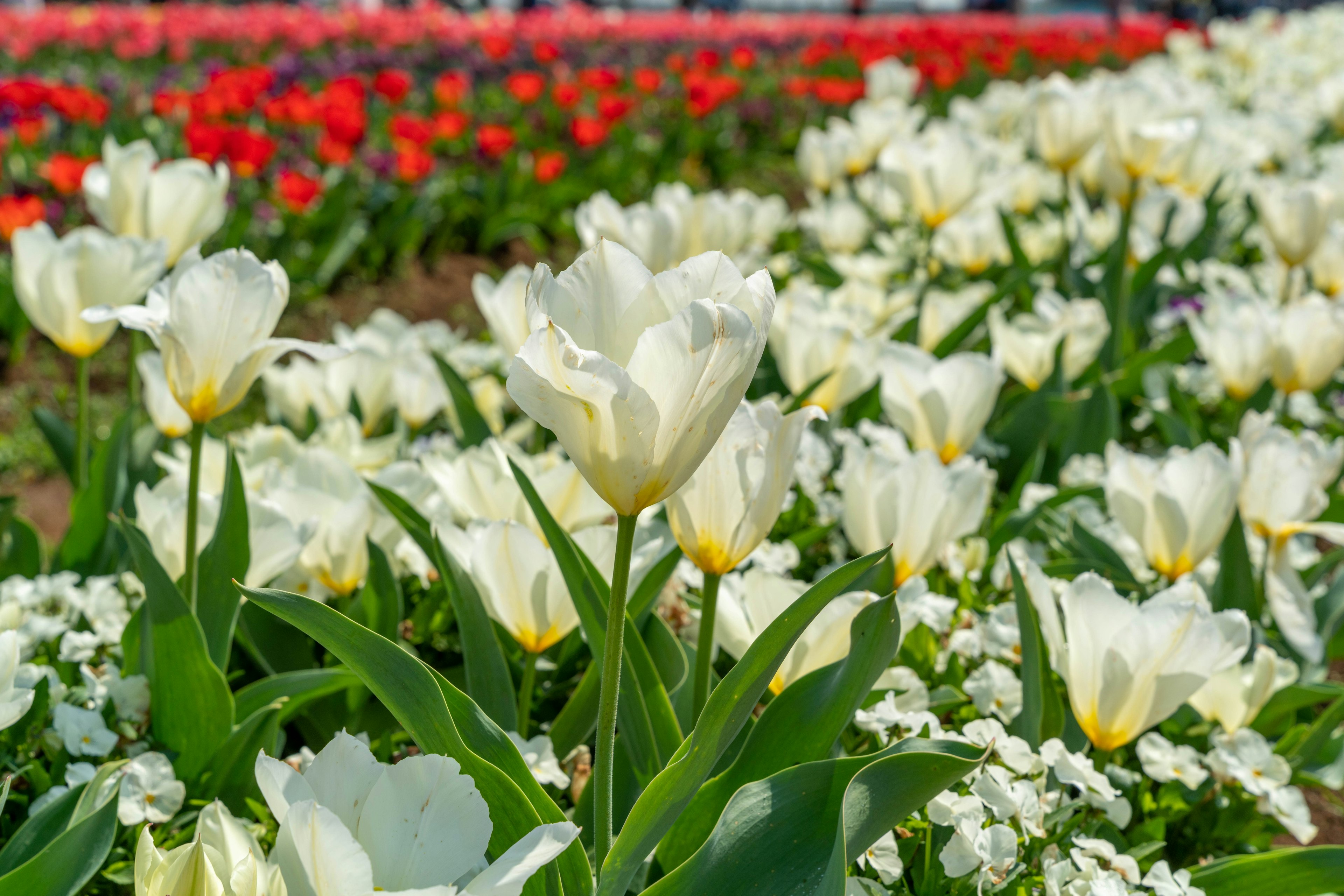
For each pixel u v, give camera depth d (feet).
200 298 5.36
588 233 12.07
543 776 5.60
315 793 3.69
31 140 22.71
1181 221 17.31
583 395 3.46
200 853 3.75
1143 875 6.16
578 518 7.11
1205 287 16.57
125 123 25.13
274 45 48.73
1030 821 5.33
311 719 6.98
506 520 5.58
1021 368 11.68
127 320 5.28
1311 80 35.22
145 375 8.00
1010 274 16.08
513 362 3.47
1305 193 12.44
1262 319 10.66
